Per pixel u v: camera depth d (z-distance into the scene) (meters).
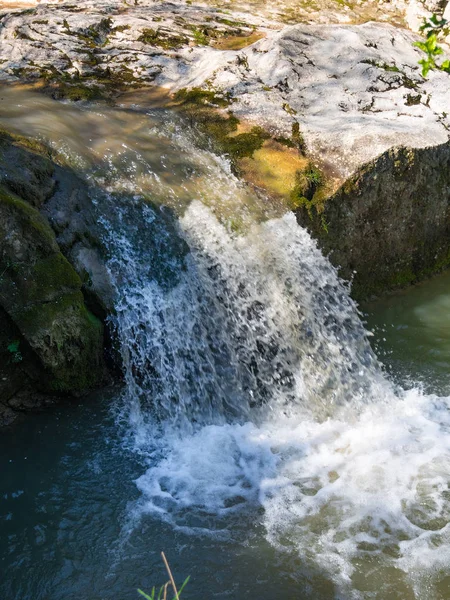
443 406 4.30
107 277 4.20
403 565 3.15
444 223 5.72
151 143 5.07
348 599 2.98
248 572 3.12
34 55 6.04
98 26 6.61
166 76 6.00
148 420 4.11
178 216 4.54
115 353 4.23
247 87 5.71
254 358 4.42
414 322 5.18
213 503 3.54
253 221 4.69
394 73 6.01
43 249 3.91
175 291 4.32
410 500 3.54
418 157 5.24
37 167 4.26
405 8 8.07
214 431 4.11
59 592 3.04
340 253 5.19
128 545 3.28
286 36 6.17
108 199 4.45
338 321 4.75
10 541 3.30
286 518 3.44
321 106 5.65
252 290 4.50
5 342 3.91
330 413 4.28
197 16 7.30
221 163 5.05
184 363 4.27
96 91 5.67
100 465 3.78
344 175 5.03
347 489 3.63
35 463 3.77
